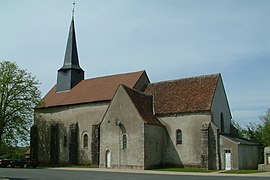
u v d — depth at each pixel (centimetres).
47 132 5328
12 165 4753
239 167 3869
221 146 3981
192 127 4178
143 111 4250
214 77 4478
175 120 4316
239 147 3909
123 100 4244
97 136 4591
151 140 4125
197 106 4203
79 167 4478
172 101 4469
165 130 4362
